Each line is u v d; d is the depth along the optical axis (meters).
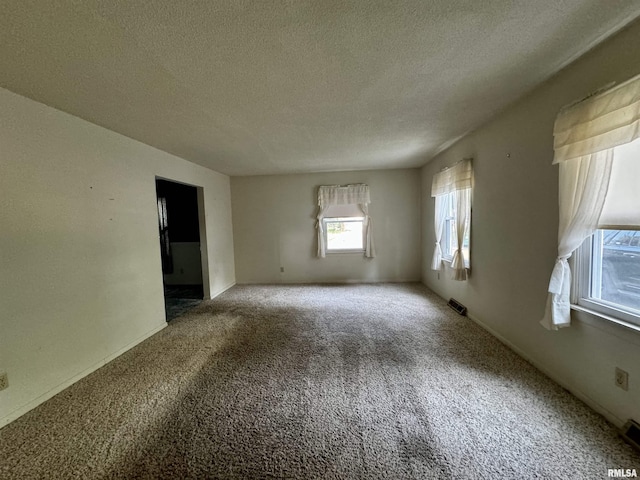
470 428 1.70
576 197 1.76
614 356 1.64
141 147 3.26
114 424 1.81
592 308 1.80
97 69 1.74
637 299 1.58
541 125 2.17
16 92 1.96
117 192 2.87
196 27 1.39
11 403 1.87
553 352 2.13
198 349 2.88
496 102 2.44
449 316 3.63
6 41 1.44
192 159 4.18
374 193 5.57
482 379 2.19
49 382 2.12
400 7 1.30
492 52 1.70
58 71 1.74
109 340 2.69
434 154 4.38
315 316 3.78
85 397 2.10
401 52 1.67
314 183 5.67
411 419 1.79
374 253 5.64
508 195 2.63
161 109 2.36
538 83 2.11
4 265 1.87
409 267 5.66
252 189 5.78
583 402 1.86
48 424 1.82
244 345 2.95
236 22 1.37
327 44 1.58
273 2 1.24
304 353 2.73
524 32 1.51
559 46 1.65
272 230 5.82
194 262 6.01
